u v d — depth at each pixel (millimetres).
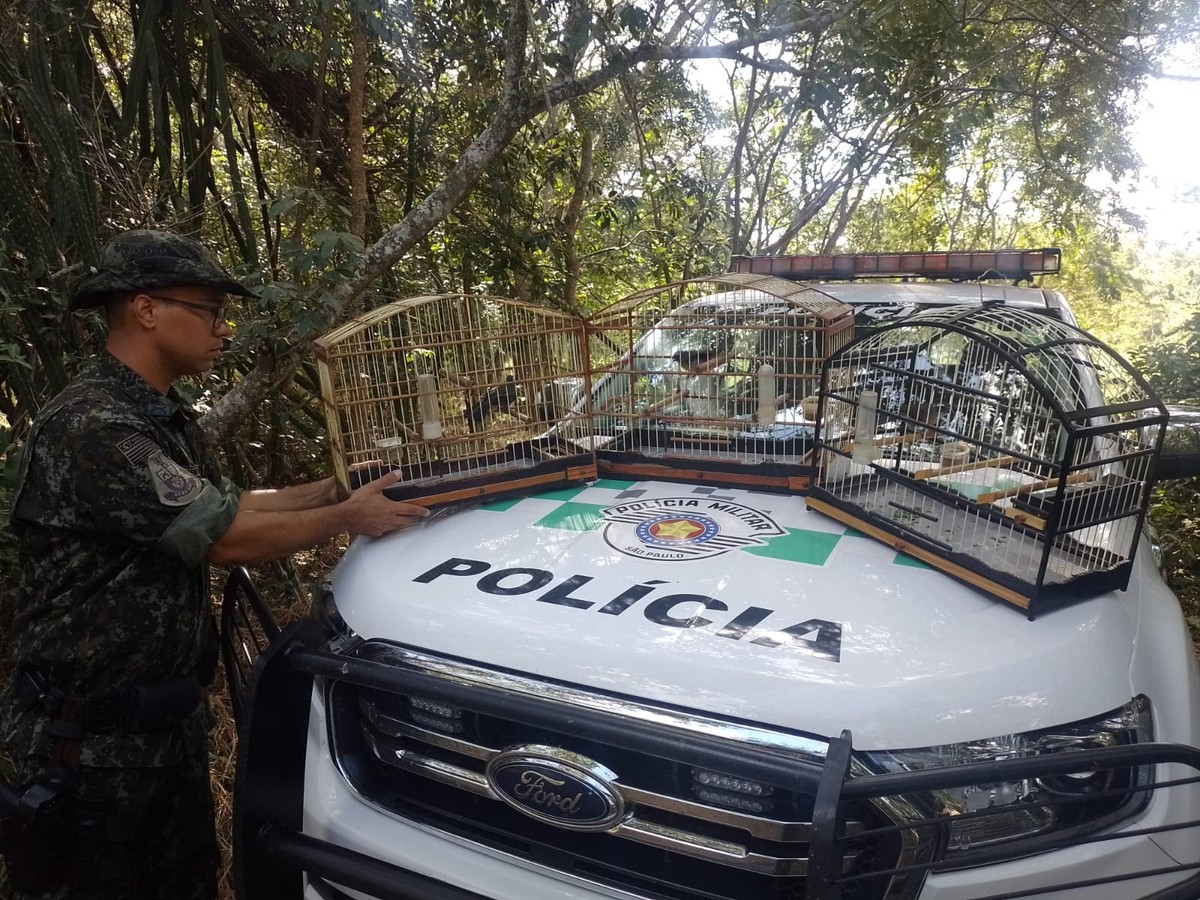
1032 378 1881
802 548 2324
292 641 2070
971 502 2248
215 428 3750
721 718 1674
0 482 2605
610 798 1712
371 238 5848
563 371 3039
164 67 4438
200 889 2371
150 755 2070
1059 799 1568
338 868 1887
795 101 4926
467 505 2783
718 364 2994
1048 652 1809
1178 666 2037
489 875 1828
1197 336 6234
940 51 5211
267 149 5977
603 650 1850
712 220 7141
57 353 3340
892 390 2631
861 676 1710
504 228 6051
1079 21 6184
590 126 6211
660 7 4328
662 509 2666
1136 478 2109
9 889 2195
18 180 3217
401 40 5316
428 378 2775
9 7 3564
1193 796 1798
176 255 2068
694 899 1690
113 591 1996
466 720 1938
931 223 10656
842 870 1553
